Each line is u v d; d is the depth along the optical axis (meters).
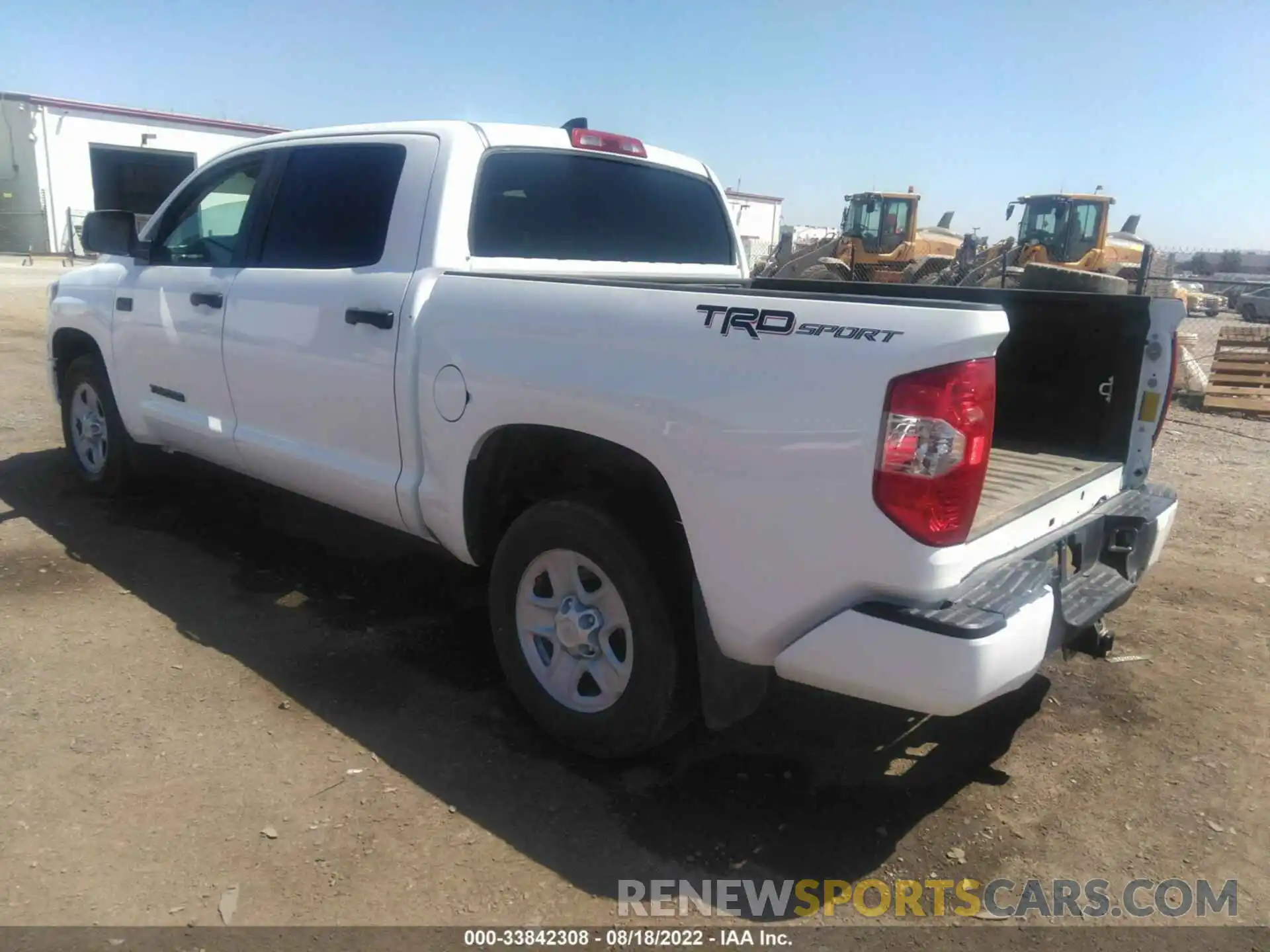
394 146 3.99
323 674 3.87
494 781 3.23
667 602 3.05
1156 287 15.01
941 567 2.54
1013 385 4.17
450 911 2.65
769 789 3.27
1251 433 10.38
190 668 3.86
